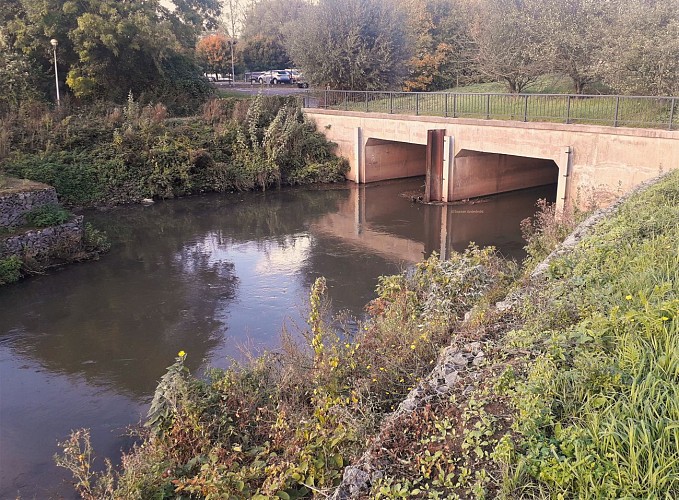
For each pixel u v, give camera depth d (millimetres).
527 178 23156
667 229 7098
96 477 6625
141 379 9133
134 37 26625
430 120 21141
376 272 14008
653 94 17906
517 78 24781
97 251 15875
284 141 25172
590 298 5336
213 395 6246
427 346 6445
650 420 3389
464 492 3570
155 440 5863
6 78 23891
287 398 6309
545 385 4035
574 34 21047
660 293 4938
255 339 10352
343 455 4941
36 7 24906
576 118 17219
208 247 16516
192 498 5031
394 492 3656
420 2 40969
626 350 4094
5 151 20266
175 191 23094
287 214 20469
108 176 21750
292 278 13719
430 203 21250
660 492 2980
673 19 18000
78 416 8094
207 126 25656
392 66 29453
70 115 23500
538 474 3352
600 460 3199
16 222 15070
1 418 8055
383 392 5879
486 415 4090
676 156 13570
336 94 29281
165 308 12016
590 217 10109
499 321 5922
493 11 24281
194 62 31922
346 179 26391
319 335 6680
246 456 5480
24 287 13352
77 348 10273
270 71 54312
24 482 6676
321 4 29375
